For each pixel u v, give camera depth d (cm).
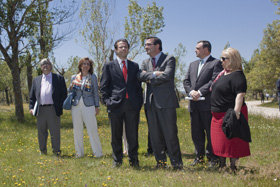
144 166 465
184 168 431
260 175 380
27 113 1694
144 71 442
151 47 444
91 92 579
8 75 4547
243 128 396
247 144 406
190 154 601
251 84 4247
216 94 419
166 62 435
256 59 4322
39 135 610
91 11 2097
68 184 355
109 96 454
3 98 6725
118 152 462
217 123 418
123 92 441
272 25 3500
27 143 754
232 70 410
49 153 613
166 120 432
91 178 385
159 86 434
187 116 1380
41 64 606
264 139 729
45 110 602
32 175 404
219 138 414
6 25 1310
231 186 331
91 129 570
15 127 1159
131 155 457
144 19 2138
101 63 2134
